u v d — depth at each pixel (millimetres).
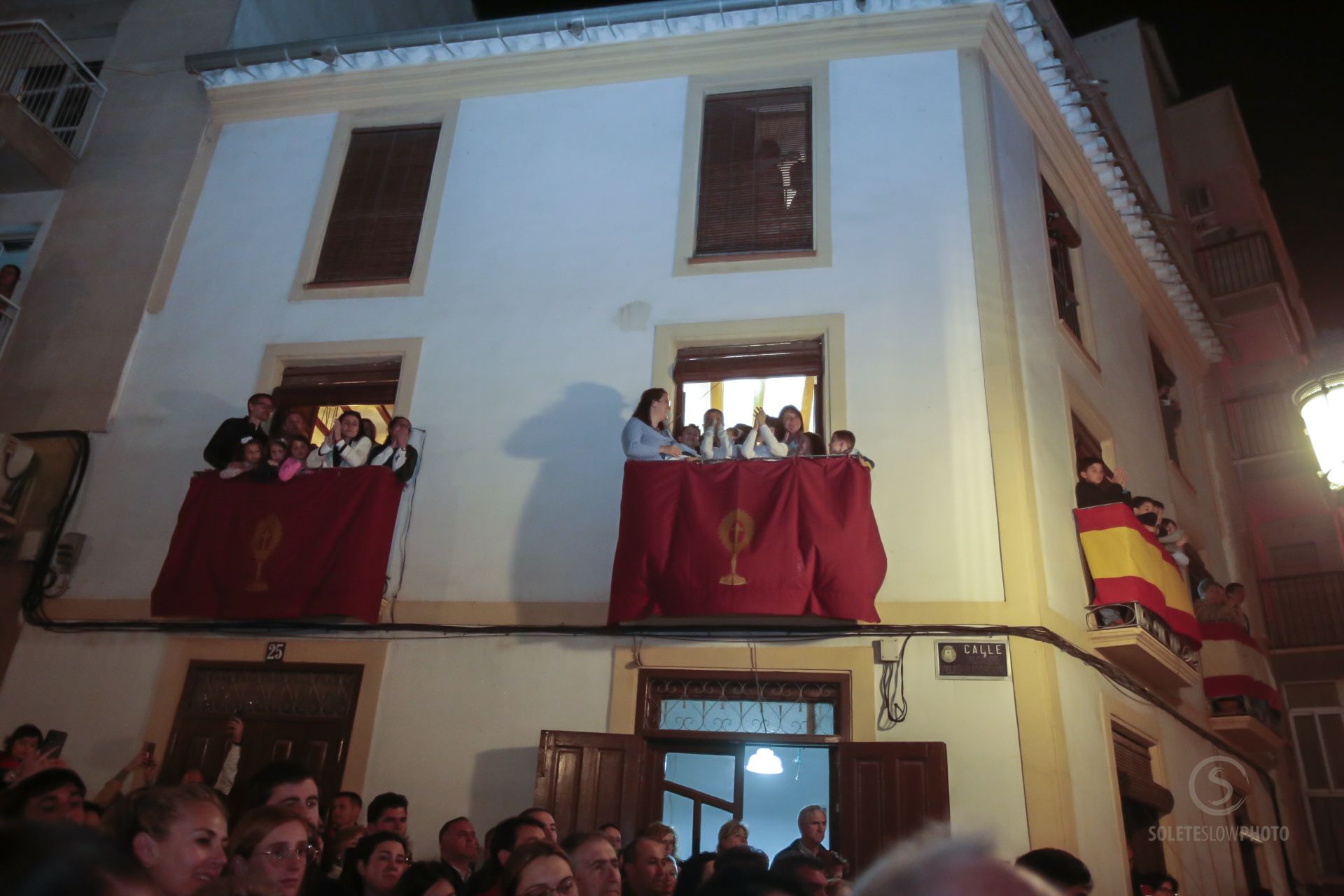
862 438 8750
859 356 9078
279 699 8852
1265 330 17328
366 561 8688
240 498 9102
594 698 8242
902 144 9906
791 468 8047
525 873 3699
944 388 8812
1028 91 10898
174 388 10328
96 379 10469
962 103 9945
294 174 11242
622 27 10812
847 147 10008
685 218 10039
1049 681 7762
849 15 10453
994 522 8258
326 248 10836
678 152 10375
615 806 7613
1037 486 8594
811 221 9906
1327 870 14422
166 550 9578
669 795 8008
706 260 9789
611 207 10266
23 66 12766
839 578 7684
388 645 8758
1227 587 12461
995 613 7922
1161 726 9984
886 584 8195
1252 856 11969
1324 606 15430
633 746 7816
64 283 11109
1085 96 11297
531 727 8250
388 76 11469
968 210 9477
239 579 8820
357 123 11406
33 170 11445
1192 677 9914
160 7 12562
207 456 9398
